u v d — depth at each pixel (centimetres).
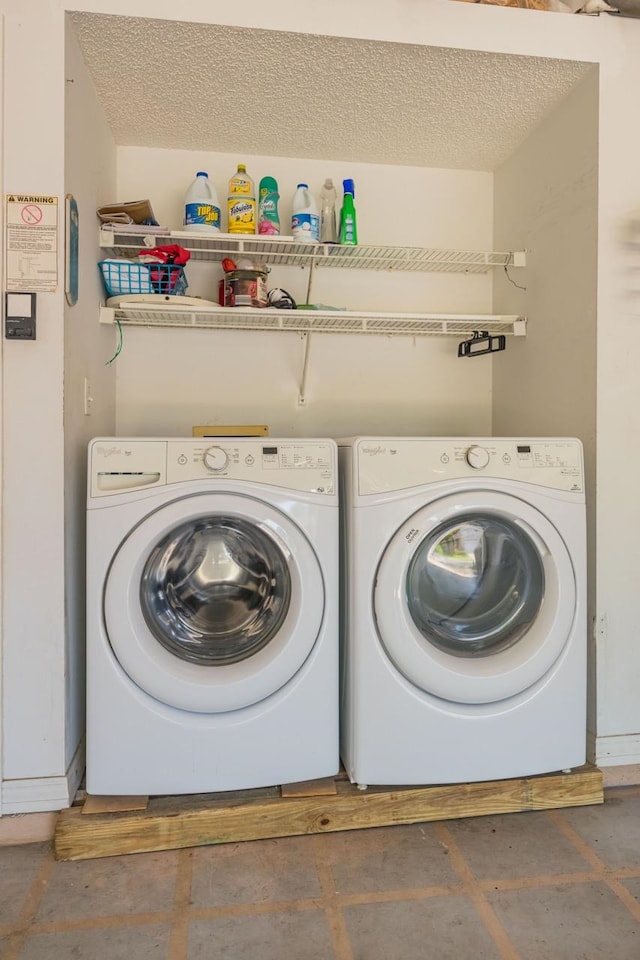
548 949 124
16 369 155
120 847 151
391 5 168
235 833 155
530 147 221
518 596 175
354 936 126
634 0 176
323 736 159
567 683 168
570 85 191
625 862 149
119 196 229
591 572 184
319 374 243
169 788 154
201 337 235
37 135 155
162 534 152
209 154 233
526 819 167
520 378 229
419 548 164
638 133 184
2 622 155
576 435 192
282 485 156
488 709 164
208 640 164
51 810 157
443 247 249
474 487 162
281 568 163
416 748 161
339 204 240
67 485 160
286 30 164
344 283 243
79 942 124
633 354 184
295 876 144
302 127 216
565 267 199
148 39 167
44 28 155
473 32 172
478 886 141
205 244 215
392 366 247
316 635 157
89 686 151
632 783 184
